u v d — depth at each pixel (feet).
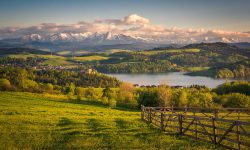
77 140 81.35
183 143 75.10
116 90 476.95
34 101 330.95
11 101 306.55
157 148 70.49
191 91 404.98
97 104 367.04
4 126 106.22
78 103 361.30
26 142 79.30
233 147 68.54
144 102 354.74
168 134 88.63
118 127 105.09
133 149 70.74
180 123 87.15
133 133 91.45
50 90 534.78
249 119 123.24
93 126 108.17
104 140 81.51
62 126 108.68
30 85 540.93
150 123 115.14
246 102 307.99
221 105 324.60
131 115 176.65
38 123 116.26
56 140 82.12
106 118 141.28
